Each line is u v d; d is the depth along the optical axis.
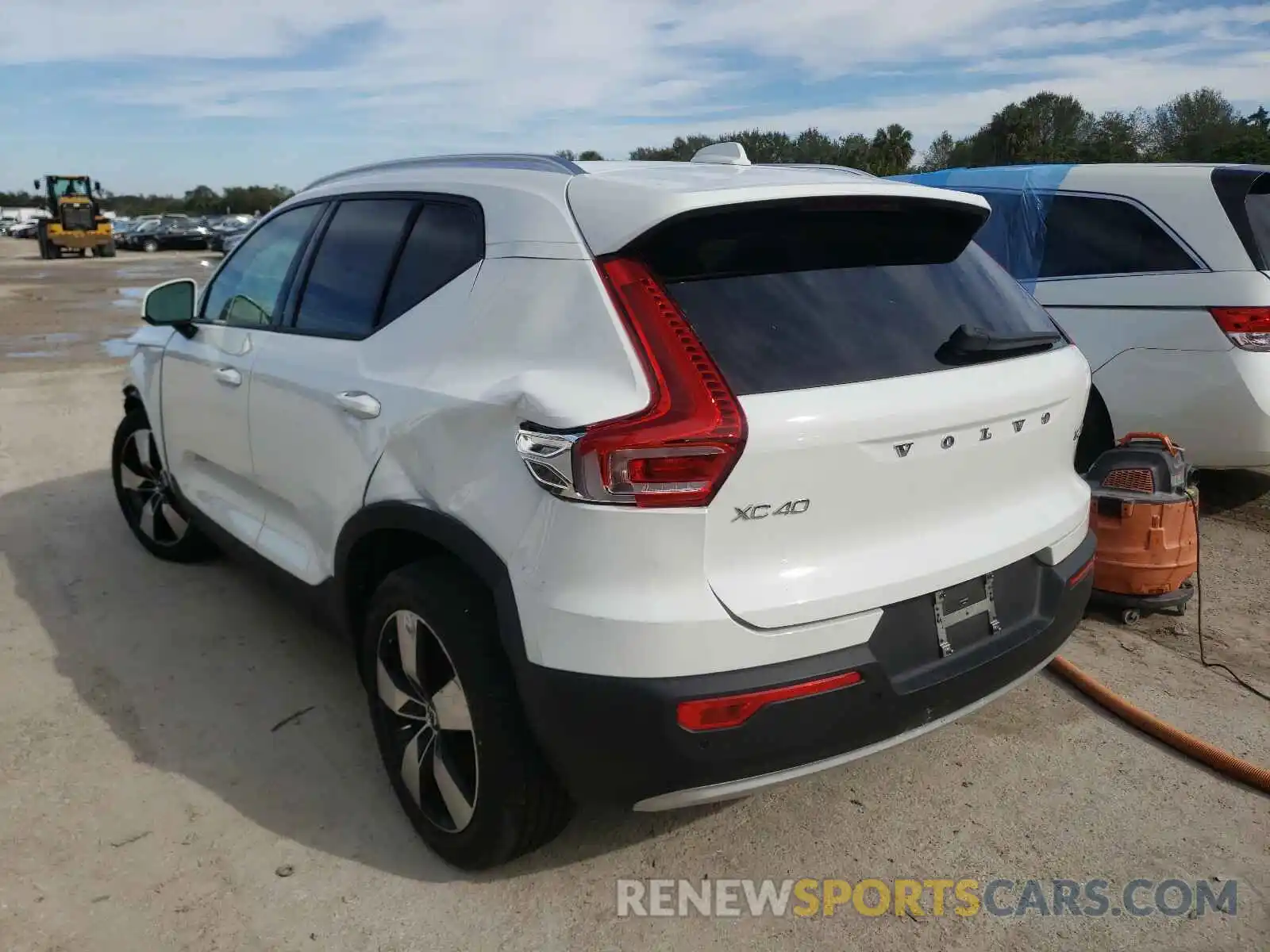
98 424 7.80
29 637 4.04
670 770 2.11
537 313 2.38
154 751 3.23
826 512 2.18
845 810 2.95
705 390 2.07
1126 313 5.17
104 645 3.98
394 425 2.68
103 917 2.49
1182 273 5.00
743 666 2.10
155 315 4.00
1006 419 2.48
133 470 4.98
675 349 2.12
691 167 2.80
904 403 2.24
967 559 2.40
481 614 2.44
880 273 2.49
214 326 3.97
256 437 3.52
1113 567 4.09
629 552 2.07
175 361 4.20
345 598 3.05
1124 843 2.79
